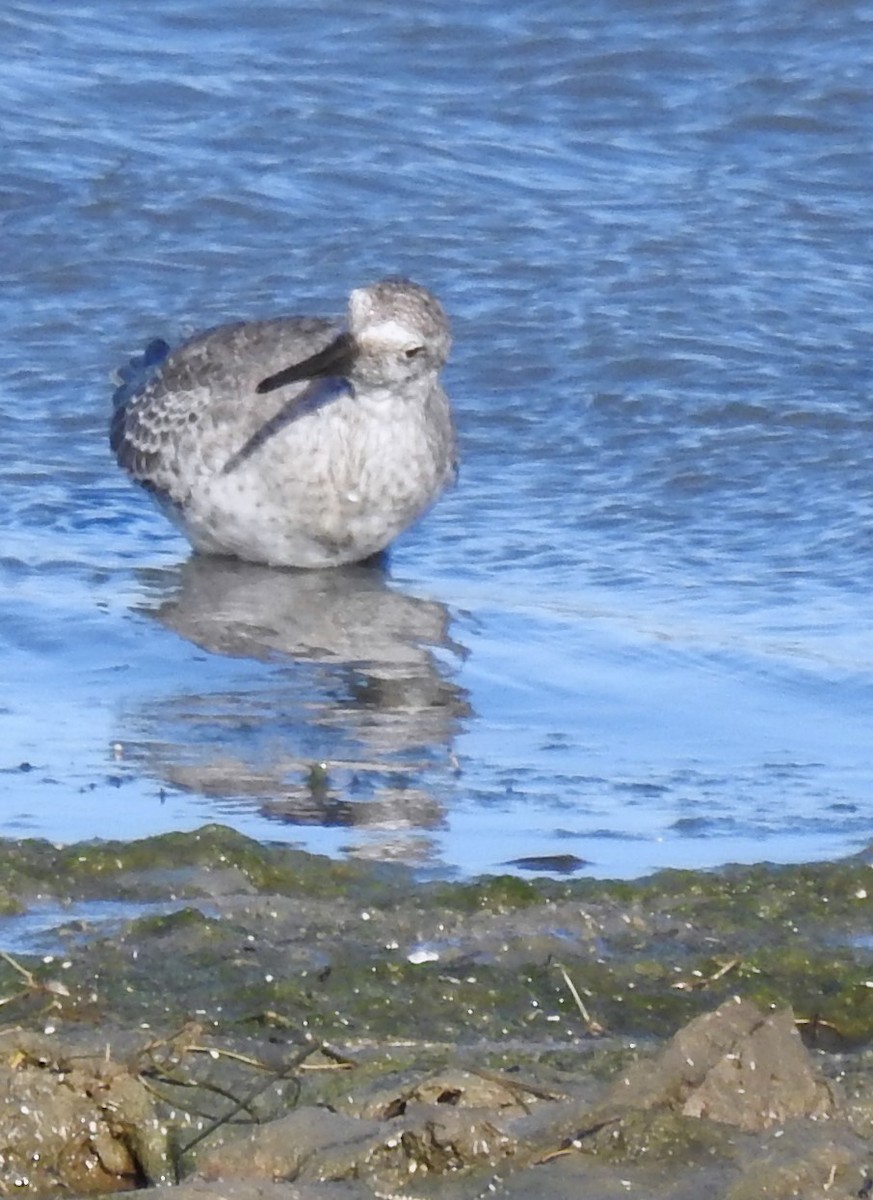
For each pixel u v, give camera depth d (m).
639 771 12.92
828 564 16.73
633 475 18.42
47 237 22.47
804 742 13.46
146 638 15.23
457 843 11.70
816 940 10.38
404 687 14.30
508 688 14.36
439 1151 8.15
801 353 20.42
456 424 19.09
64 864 10.90
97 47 26.55
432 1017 9.59
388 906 10.61
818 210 23.62
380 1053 9.09
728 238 22.84
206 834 11.17
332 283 21.91
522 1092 8.55
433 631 15.48
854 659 14.84
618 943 10.27
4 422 19.39
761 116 25.55
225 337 17.62
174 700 14.00
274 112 25.16
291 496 16.84
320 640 15.29
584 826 11.98
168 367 17.77
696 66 26.55
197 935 10.12
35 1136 8.45
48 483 18.52
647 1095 8.38
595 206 23.52
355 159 24.28
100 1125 8.48
